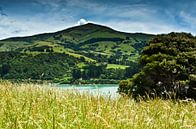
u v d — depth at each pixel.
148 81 37.72
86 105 8.92
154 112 9.20
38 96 10.04
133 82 38.53
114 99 10.02
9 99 9.12
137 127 7.40
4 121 7.00
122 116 7.71
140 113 8.44
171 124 8.05
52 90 11.30
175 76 37.16
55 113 7.98
